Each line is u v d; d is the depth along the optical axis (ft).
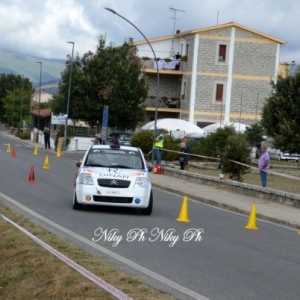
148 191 54.75
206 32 181.47
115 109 173.58
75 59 175.94
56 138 182.29
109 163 56.85
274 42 183.42
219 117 183.11
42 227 42.45
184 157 107.34
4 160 115.96
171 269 32.91
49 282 27.63
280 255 39.78
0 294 28.94
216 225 52.65
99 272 28.96
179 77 191.62
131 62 176.14
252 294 28.45
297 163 154.61
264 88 183.93
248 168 88.84
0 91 368.48
